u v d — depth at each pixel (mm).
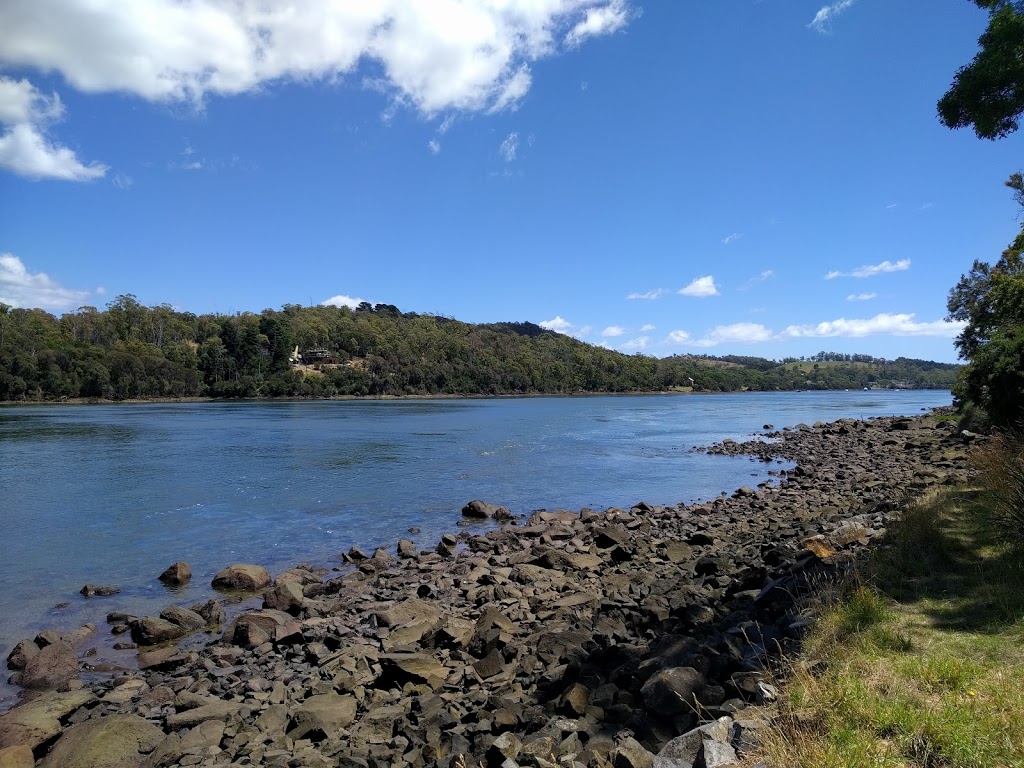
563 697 6746
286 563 16438
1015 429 18469
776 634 7043
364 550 17578
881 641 5812
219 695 8914
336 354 161625
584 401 130125
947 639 5695
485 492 26531
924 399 142500
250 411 86375
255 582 14297
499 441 46719
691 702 5844
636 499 25297
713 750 4441
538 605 11875
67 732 7309
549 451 40688
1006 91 9758
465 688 8242
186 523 20531
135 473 30500
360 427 59219
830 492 23016
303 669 9789
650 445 44656
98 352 110188
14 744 7215
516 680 8211
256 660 10281
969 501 11008
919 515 9750
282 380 129500
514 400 134750
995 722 4055
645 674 6766
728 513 20828
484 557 16359
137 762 6844
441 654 9469
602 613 10758
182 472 30922
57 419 67062
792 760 4031
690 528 18906
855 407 101250
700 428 60219
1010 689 4539
